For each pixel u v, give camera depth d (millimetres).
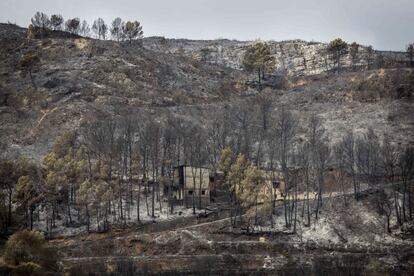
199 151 136625
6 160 126500
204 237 109438
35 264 85938
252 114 173875
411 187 124438
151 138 139375
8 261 87375
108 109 171750
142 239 107438
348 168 138500
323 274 95562
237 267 99750
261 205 116125
